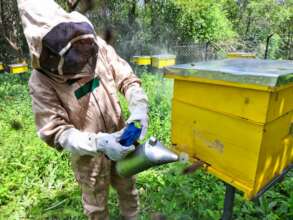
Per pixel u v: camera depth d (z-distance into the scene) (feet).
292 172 9.18
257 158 4.08
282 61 5.58
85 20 4.59
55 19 4.17
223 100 4.35
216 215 7.20
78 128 5.27
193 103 4.86
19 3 4.42
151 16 39.32
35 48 4.17
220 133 4.54
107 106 5.45
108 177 5.95
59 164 10.57
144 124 4.97
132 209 6.84
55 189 9.53
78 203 8.67
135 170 4.51
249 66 4.73
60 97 4.97
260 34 49.70
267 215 7.07
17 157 11.10
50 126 4.80
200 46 36.99
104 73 5.37
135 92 5.40
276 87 3.63
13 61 37.93
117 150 4.22
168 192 8.51
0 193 8.99
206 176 9.19
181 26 40.04
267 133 4.08
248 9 56.49
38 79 4.83
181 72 4.84
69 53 4.14
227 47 42.39
